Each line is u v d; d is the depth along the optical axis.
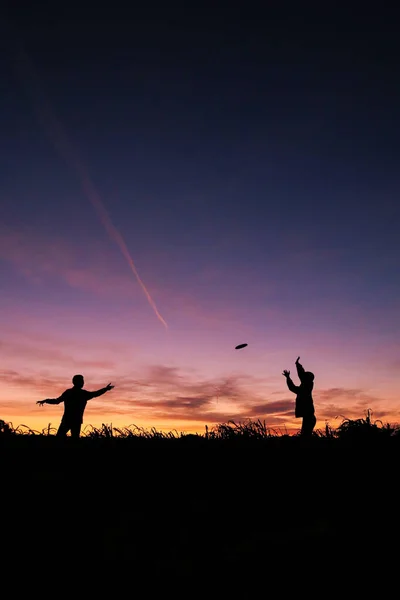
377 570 4.53
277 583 4.34
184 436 9.49
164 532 5.77
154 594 4.20
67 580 4.50
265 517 6.23
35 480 7.02
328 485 7.25
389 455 7.93
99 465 7.89
